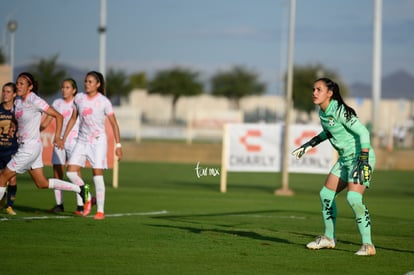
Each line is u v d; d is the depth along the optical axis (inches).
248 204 2113.7
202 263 1035.3
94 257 1060.5
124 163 4281.5
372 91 4173.2
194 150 4726.9
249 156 2603.3
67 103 1696.6
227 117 6628.9
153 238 1266.0
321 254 1142.3
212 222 1585.9
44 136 2305.6
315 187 3102.9
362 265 1055.6
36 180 1519.4
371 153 1140.5
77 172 1553.9
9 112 1512.1
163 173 3558.1
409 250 1217.4
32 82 1473.9
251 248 1181.7
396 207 2186.3
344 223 1674.5
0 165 1540.4
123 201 2066.9
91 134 1534.2
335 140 1162.6
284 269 1009.5
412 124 7785.4
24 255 1062.4
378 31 4045.3
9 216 1555.1
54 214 1627.7
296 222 1651.1
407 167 4434.1
